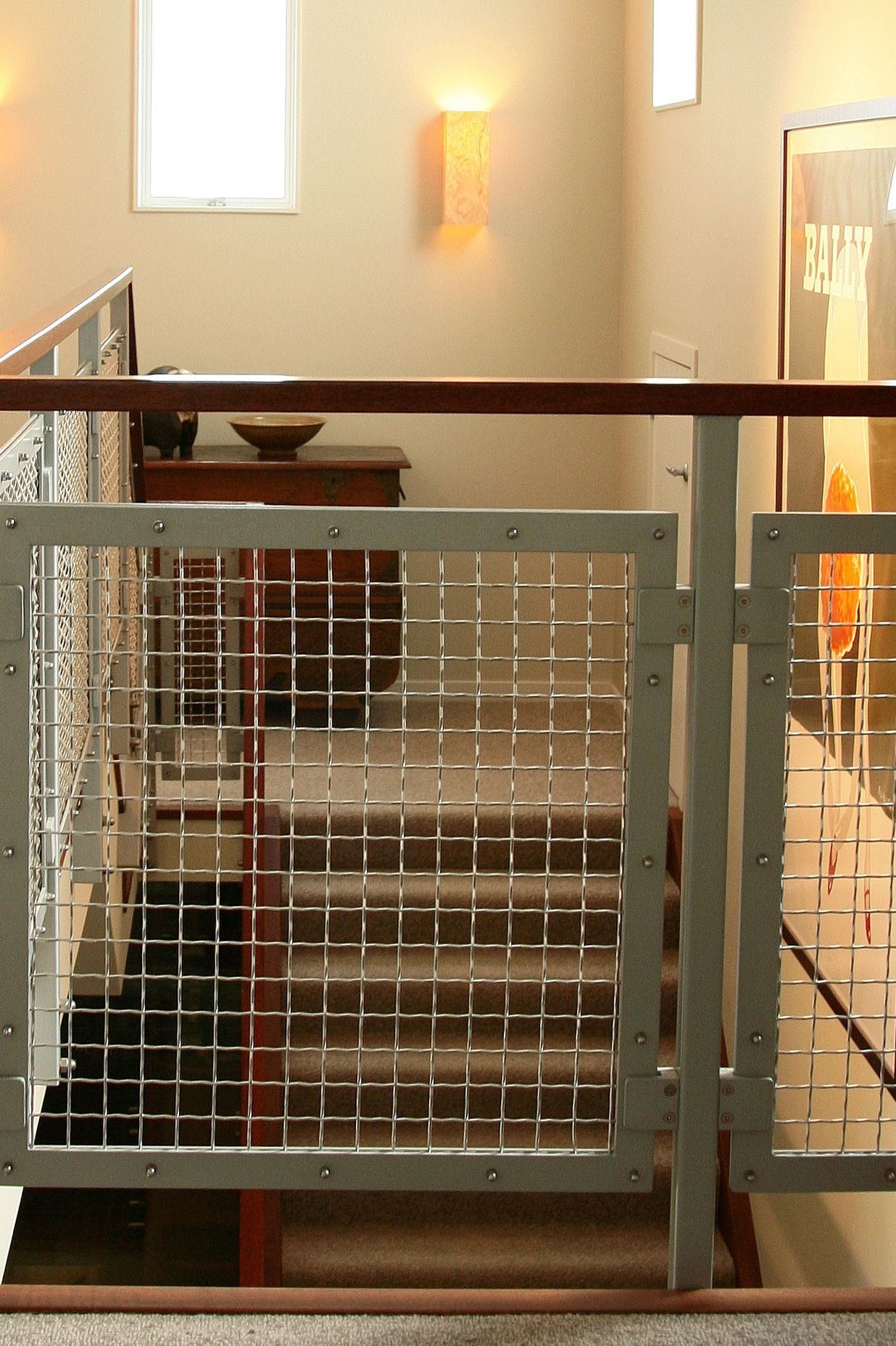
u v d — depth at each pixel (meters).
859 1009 3.30
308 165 6.27
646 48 5.80
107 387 1.62
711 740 1.73
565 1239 3.97
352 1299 1.80
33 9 6.13
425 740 5.78
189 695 4.54
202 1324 1.75
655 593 1.70
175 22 6.25
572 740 5.79
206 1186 1.78
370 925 4.39
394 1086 1.75
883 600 3.09
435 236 6.34
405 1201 4.00
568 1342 1.74
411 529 1.67
